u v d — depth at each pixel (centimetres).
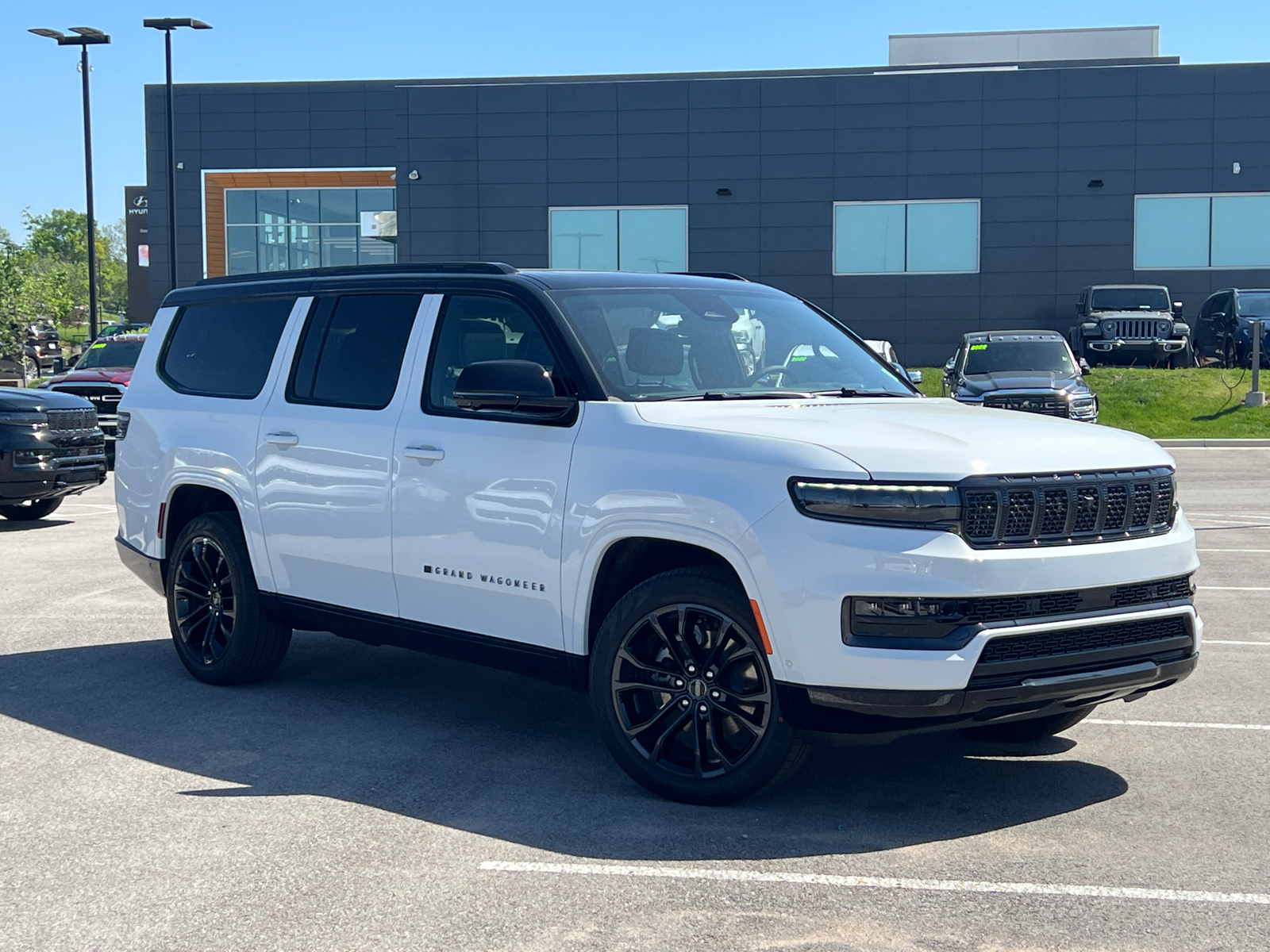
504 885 412
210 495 707
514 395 519
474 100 3872
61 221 14812
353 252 4962
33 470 1358
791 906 395
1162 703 659
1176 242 3706
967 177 3750
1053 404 1953
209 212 4959
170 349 743
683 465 482
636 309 570
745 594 467
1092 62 4503
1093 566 458
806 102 3781
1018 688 443
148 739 588
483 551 548
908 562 435
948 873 421
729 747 488
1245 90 3647
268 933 377
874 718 442
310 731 601
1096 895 404
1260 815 483
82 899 403
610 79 4441
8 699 664
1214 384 2688
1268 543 1229
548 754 563
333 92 4903
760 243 3831
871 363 617
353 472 604
